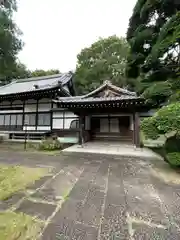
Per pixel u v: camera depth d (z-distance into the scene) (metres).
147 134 3.95
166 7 5.89
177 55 6.19
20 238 1.58
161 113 3.67
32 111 11.52
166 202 2.40
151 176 3.63
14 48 8.70
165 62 6.45
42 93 10.39
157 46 5.27
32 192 2.71
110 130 10.46
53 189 2.85
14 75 20.89
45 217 1.96
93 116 10.83
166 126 3.42
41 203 2.32
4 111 12.33
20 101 11.96
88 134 10.16
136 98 6.64
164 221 1.92
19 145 8.68
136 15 7.18
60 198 2.50
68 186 3.01
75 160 5.21
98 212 2.10
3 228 1.73
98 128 10.71
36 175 3.61
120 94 9.72
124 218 1.97
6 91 13.82
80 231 1.70
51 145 7.23
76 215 2.02
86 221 1.89
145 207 2.25
